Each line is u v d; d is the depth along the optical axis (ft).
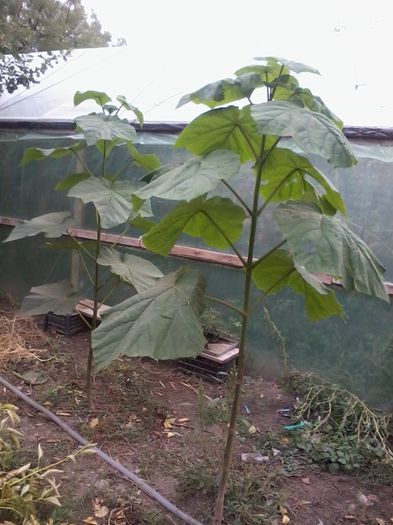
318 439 8.74
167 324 4.99
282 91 5.49
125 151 13.19
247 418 9.67
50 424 9.00
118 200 8.03
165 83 14.35
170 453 8.23
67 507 6.70
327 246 4.48
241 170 11.43
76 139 13.73
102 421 9.09
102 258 8.87
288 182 5.94
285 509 7.02
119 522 6.58
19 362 11.48
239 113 5.07
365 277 4.64
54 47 16.62
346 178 10.18
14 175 15.74
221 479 6.18
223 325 12.05
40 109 15.42
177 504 6.97
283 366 11.30
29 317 14.42
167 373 11.58
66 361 11.77
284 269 6.00
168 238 5.91
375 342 10.15
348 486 7.78
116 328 5.14
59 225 8.98
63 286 9.79
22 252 15.89
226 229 5.87
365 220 10.07
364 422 9.00
